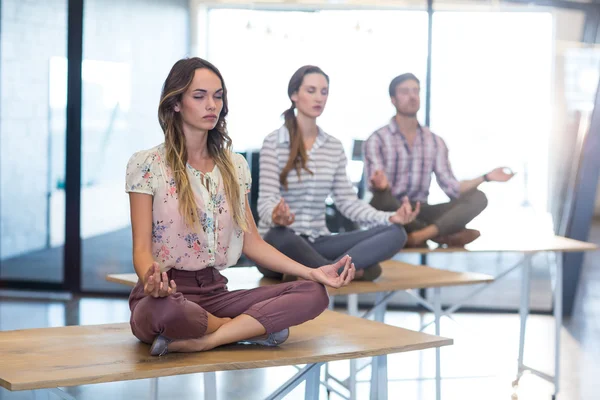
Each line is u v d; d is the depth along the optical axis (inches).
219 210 108.5
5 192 299.3
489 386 196.2
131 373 89.7
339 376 203.2
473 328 261.9
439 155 214.1
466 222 201.5
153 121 288.2
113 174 292.4
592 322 277.3
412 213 160.2
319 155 172.6
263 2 274.1
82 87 291.1
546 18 273.4
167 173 105.5
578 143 278.5
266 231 166.7
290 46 274.1
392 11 273.1
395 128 215.6
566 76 274.8
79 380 87.4
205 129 106.1
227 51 276.8
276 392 113.4
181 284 107.8
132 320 100.5
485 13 273.1
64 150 294.2
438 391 167.6
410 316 275.1
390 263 186.5
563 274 287.1
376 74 274.4
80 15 289.3
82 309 271.1
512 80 274.8
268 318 102.4
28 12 292.5
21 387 84.8
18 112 295.6
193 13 279.0
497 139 276.5
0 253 301.4
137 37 286.5
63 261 297.6
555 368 192.1
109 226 294.4
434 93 275.7
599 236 505.7
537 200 278.4
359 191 275.1
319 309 106.0
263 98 275.1
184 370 92.5
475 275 169.3
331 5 273.0
